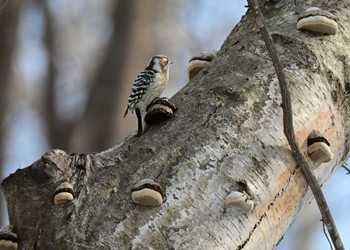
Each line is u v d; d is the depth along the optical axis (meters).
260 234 9.97
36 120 35.81
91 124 30.88
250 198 9.86
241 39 11.55
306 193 10.61
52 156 10.06
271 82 10.72
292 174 10.33
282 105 10.36
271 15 11.86
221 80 10.83
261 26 10.32
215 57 11.58
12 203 10.00
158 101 10.62
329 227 10.23
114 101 31.02
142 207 9.62
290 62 11.05
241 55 11.12
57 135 34.62
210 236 9.60
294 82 10.85
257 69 10.87
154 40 35.56
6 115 34.78
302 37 11.31
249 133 10.29
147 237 9.45
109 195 9.77
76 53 38.53
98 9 39.91
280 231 10.40
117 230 9.46
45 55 37.72
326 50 11.27
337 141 11.09
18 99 35.72
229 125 10.31
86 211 9.65
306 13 11.46
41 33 38.06
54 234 9.55
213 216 9.70
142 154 10.15
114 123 30.58
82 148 30.97
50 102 36.03
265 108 10.51
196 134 10.23
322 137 10.65
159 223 9.53
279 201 10.20
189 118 10.45
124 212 9.59
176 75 36.97
